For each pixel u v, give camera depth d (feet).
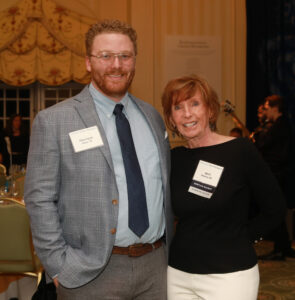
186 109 6.16
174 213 6.38
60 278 5.68
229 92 23.94
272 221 6.31
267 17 22.09
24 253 9.96
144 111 6.55
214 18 23.76
